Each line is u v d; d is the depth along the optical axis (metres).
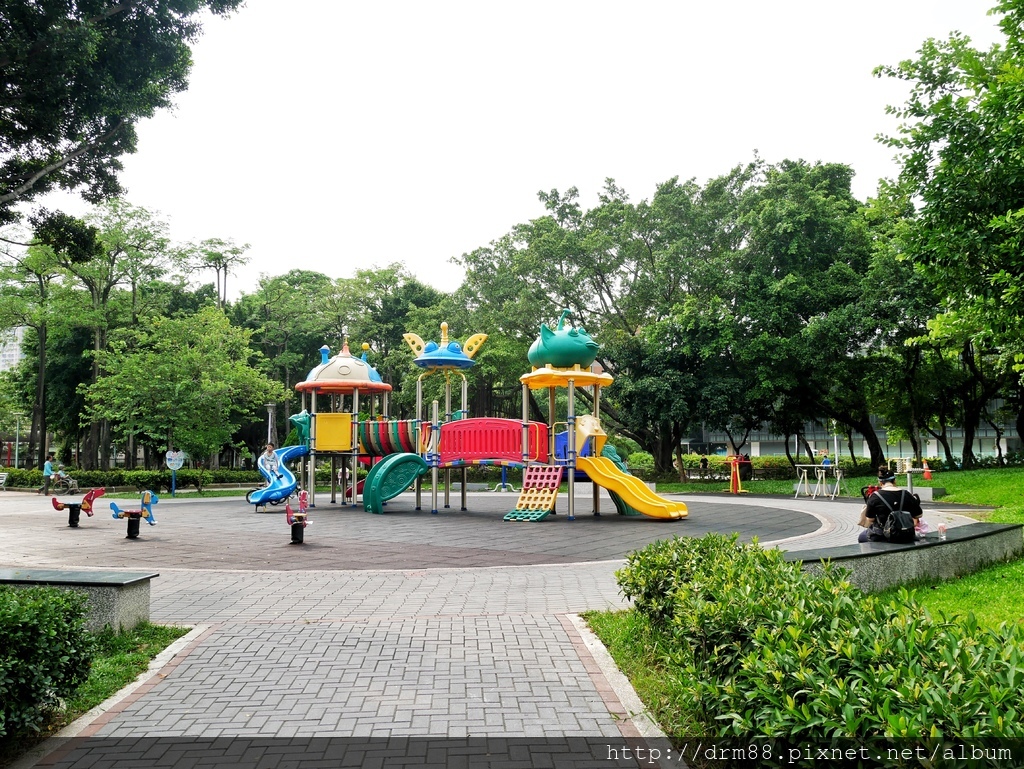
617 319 32.75
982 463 31.47
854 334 26.36
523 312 31.11
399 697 4.77
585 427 17.78
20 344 45.81
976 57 12.43
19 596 4.61
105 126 14.41
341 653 5.77
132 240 34.31
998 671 2.77
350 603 7.68
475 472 39.03
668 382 28.30
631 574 6.02
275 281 43.84
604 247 30.17
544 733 4.16
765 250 27.86
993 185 11.02
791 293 26.52
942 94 12.19
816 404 31.77
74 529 15.95
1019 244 10.34
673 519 16.44
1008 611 6.64
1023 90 10.16
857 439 60.31
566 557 11.16
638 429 33.16
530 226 32.56
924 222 11.84
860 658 3.07
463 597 7.97
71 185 15.11
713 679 3.70
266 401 34.25
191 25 13.87
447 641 6.09
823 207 27.27
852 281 27.44
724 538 6.70
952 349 25.47
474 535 14.12
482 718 4.39
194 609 7.43
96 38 11.88
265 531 15.05
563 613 7.11
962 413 35.31
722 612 3.95
